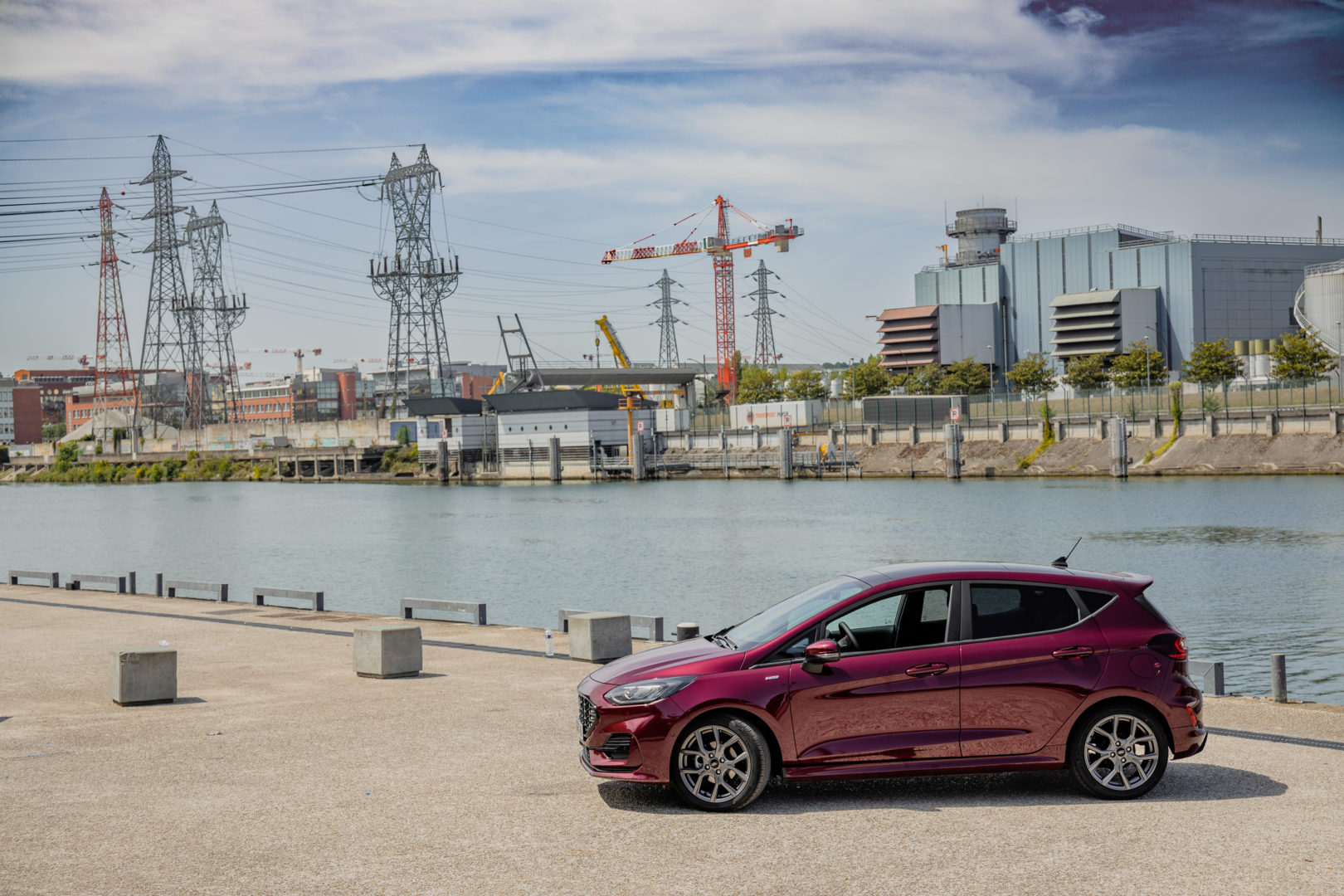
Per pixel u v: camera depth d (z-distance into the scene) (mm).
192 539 101000
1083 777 9828
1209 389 143000
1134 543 74562
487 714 14359
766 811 9641
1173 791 10133
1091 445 142625
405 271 193875
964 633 9891
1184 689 9906
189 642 22344
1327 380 128875
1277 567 61438
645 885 7773
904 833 8930
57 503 162625
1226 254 195375
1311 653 38312
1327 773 10797
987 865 8117
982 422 155500
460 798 10188
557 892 7660
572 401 179500
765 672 9719
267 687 16922
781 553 76938
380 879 7973
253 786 10711
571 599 58281
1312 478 119625
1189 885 7672
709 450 181000
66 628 24766
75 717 14570
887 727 9703
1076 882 7754
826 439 167000
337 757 11953
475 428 193500
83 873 8164
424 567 74875
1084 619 9961
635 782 10430
